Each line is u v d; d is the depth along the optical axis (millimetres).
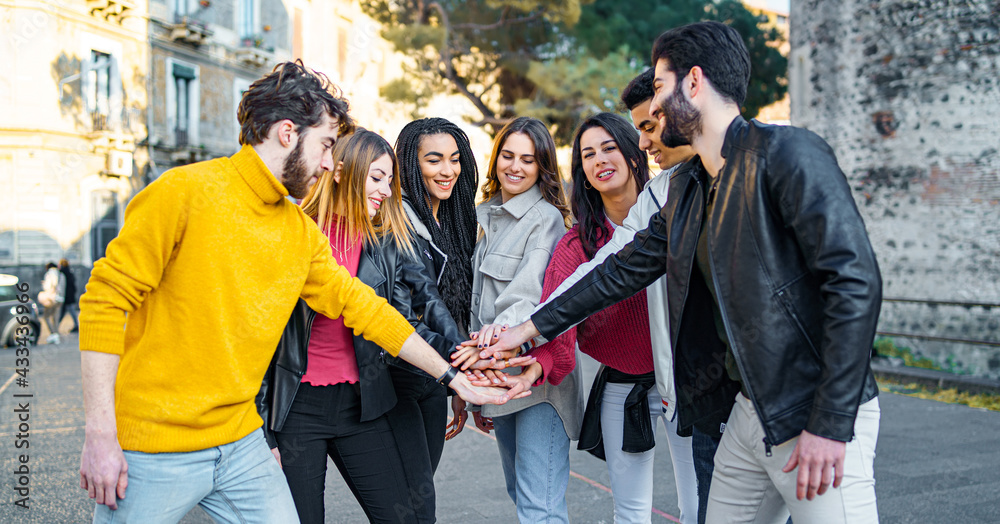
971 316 7016
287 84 1644
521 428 2422
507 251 2520
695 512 2525
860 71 7684
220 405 1641
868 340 1389
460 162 2637
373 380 2041
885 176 7574
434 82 17297
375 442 2111
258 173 1644
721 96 1655
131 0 18672
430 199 2613
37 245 17203
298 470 2008
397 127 18234
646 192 2254
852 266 1389
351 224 2154
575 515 3543
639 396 2389
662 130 1738
